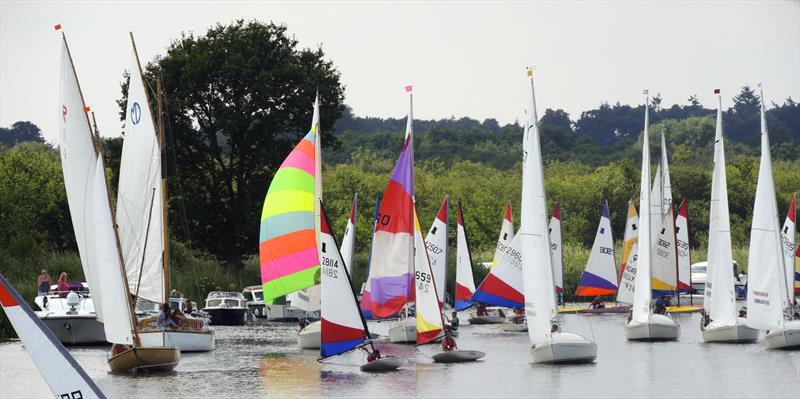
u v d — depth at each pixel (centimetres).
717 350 17588
